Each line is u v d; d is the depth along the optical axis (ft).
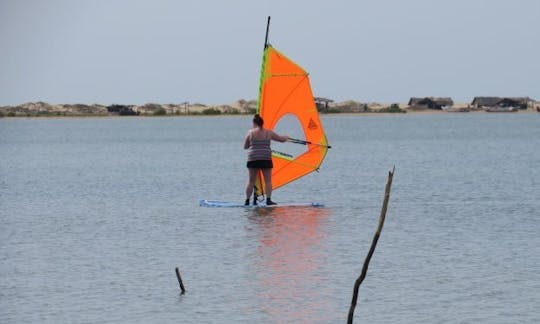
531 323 136.05
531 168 418.92
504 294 151.94
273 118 268.41
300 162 266.98
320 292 153.99
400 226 222.48
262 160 258.37
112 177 396.37
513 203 269.23
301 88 265.54
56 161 533.96
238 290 155.53
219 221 232.94
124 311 143.33
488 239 202.49
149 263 178.91
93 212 257.96
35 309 144.66
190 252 189.78
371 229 217.97
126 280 163.84
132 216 246.68
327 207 261.03
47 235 214.28
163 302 148.36
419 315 140.36
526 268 171.01
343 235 209.05
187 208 262.67
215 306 145.79
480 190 311.47
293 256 184.34
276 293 153.48
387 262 177.17
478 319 138.21
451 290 154.71
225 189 329.31
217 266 175.22
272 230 216.95
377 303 146.92
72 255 188.03
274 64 266.57
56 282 162.50
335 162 486.38
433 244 196.44
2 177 402.52
